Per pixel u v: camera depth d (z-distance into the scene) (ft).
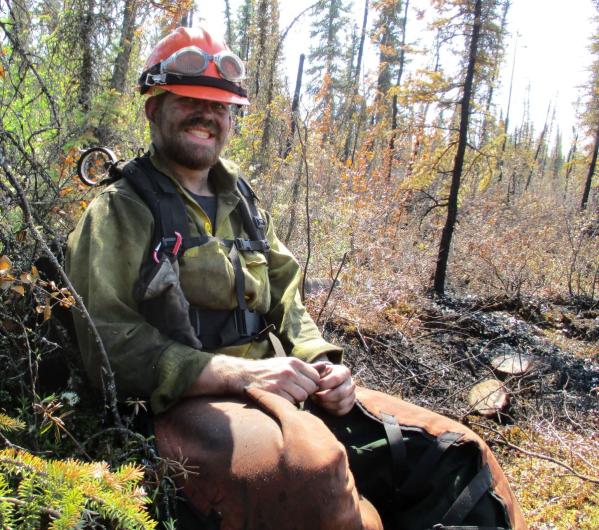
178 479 4.99
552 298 26.03
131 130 14.30
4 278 5.27
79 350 6.27
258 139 22.13
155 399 5.44
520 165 60.95
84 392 6.24
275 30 27.73
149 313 5.93
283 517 4.58
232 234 6.78
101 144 12.39
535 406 14.14
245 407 5.30
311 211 20.24
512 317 21.76
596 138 64.13
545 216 39.09
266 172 21.29
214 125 6.59
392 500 5.99
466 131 26.32
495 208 34.55
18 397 5.85
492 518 5.45
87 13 13.58
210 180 7.03
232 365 5.59
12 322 6.15
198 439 5.04
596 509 9.09
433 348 16.76
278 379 5.63
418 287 22.59
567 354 18.54
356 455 6.05
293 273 7.70
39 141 9.39
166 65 6.41
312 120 21.56
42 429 5.49
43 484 3.79
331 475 4.59
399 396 13.06
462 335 18.57
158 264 5.82
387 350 15.14
